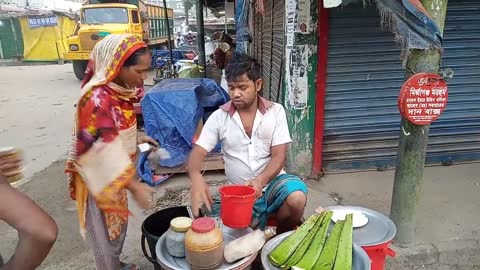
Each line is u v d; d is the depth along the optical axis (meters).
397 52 3.72
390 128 3.96
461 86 3.96
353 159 4.04
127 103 2.06
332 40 3.63
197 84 4.76
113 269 2.26
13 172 1.15
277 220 2.22
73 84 12.67
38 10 22.00
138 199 1.90
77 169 1.91
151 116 4.19
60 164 4.95
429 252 2.70
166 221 2.39
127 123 2.06
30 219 0.89
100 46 1.96
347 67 3.72
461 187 3.63
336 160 4.02
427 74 2.34
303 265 1.66
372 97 3.84
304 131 3.83
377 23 3.61
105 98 1.89
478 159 4.21
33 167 4.86
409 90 2.36
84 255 2.88
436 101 2.39
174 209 2.39
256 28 7.15
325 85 3.74
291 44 3.67
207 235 1.59
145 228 2.25
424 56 2.37
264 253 1.78
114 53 1.92
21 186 4.22
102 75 1.92
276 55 4.82
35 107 8.91
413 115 2.41
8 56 20.39
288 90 3.86
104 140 1.83
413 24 2.22
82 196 2.07
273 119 2.13
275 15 4.84
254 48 7.54
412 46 2.26
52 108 8.76
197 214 1.91
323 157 3.98
